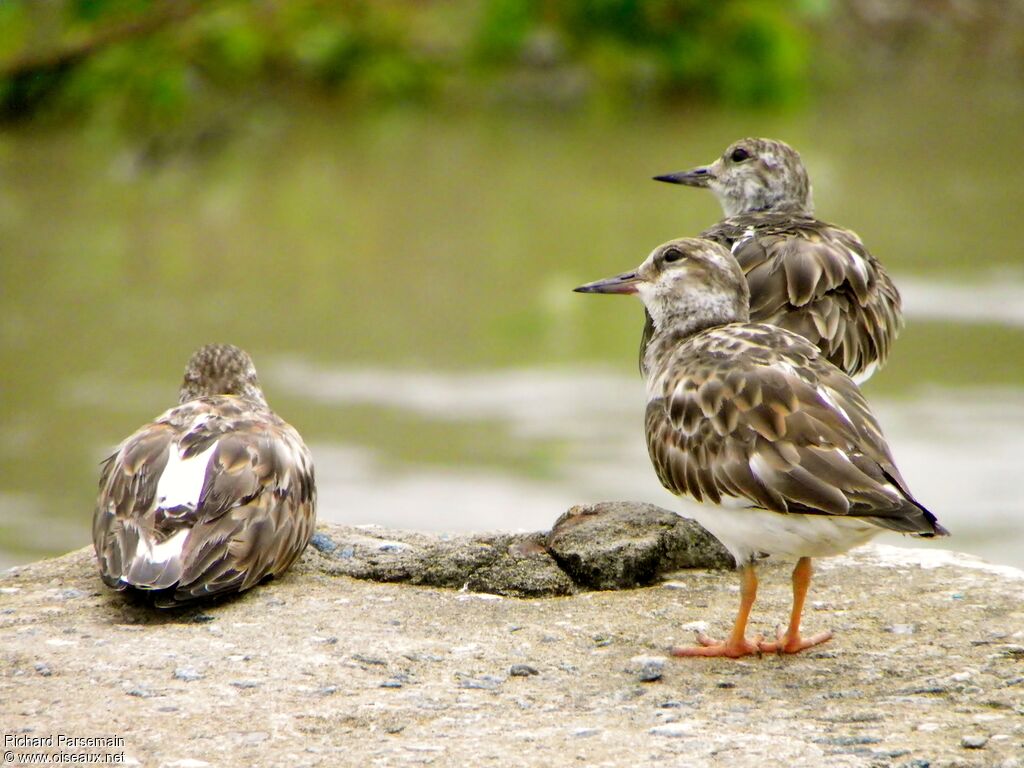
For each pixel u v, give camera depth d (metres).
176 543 8.30
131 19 32.50
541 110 33.97
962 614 8.30
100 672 7.43
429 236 25.19
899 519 6.78
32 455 16.12
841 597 8.66
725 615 8.47
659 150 31.12
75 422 17.06
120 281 22.80
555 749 6.65
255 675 7.45
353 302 21.78
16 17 32.41
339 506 14.54
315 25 33.91
